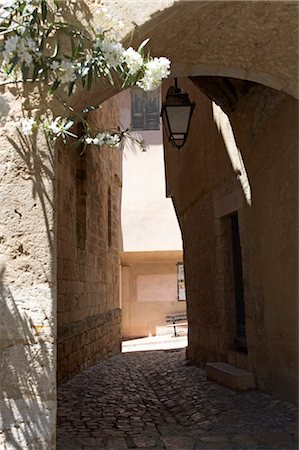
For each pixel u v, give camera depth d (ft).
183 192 30.01
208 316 25.22
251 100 17.51
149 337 59.88
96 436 13.46
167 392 20.93
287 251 15.47
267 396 17.03
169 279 61.21
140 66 8.21
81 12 10.00
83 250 30.07
